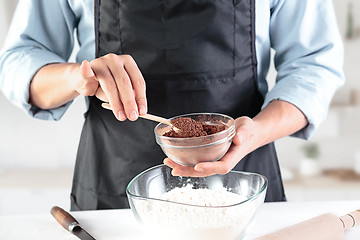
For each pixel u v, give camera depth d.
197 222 0.82
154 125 1.16
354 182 2.27
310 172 2.36
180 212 0.82
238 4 1.11
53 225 1.00
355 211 0.94
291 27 1.19
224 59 1.14
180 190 0.95
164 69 1.13
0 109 2.41
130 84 0.86
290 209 1.02
